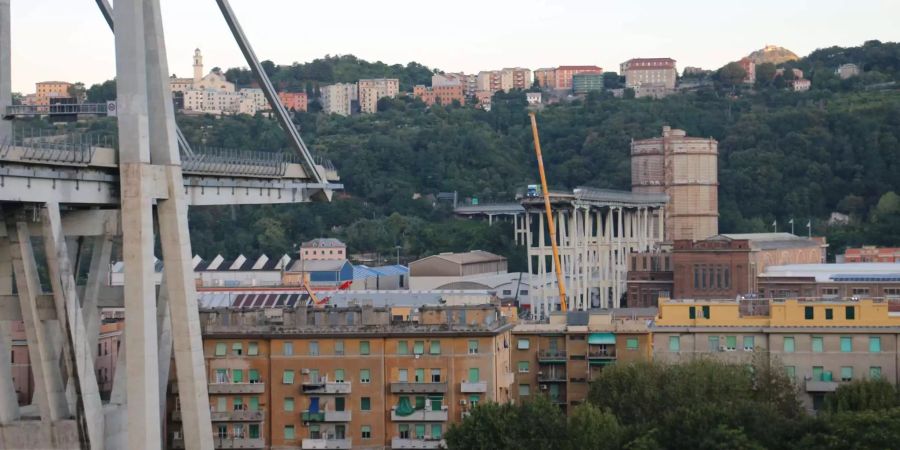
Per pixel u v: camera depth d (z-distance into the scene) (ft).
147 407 508.12
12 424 495.82
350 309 648.38
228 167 591.37
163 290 564.71
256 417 631.56
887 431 538.47
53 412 495.82
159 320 563.89
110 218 552.00
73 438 495.41
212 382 637.30
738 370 633.61
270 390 635.25
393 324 641.40
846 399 607.37
